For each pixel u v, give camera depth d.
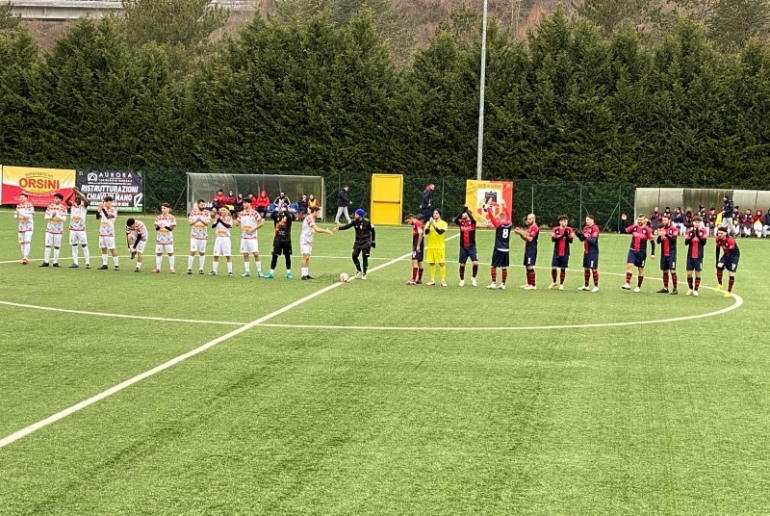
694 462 8.93
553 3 107.12
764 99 51.75
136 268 25.06
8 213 48.31
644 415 10.62
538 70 52.91
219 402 10.79
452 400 11.12
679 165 52.38
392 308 18.75
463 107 53.44
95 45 56.19
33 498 7.68
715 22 77.38
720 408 11.02
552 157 52.50
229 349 13.98
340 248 34.09
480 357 13.81
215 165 55.53
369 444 9.28
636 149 52.56
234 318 16.97
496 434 9.73
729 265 22.95
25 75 55.31
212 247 33.03
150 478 8.18
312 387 11.62
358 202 53.38
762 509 7.74
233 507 7.54
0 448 8.97
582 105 52.06
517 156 53.03
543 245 38.00
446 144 53.97
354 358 13.50
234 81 55.41
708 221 46.81
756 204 48.53
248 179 52.28
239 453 8.91
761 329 17.16
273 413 10.36
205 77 56.34
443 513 7.50
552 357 13.96
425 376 12.40
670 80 52.69
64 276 23.20
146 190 53.78
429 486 8.11
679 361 13.84
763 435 9.88
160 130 55.78
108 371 12.34
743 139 52.06
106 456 8.77
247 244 24.19
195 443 9.20
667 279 22.94
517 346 14.80
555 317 18.11
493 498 7.86
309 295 20.50
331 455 8.91
